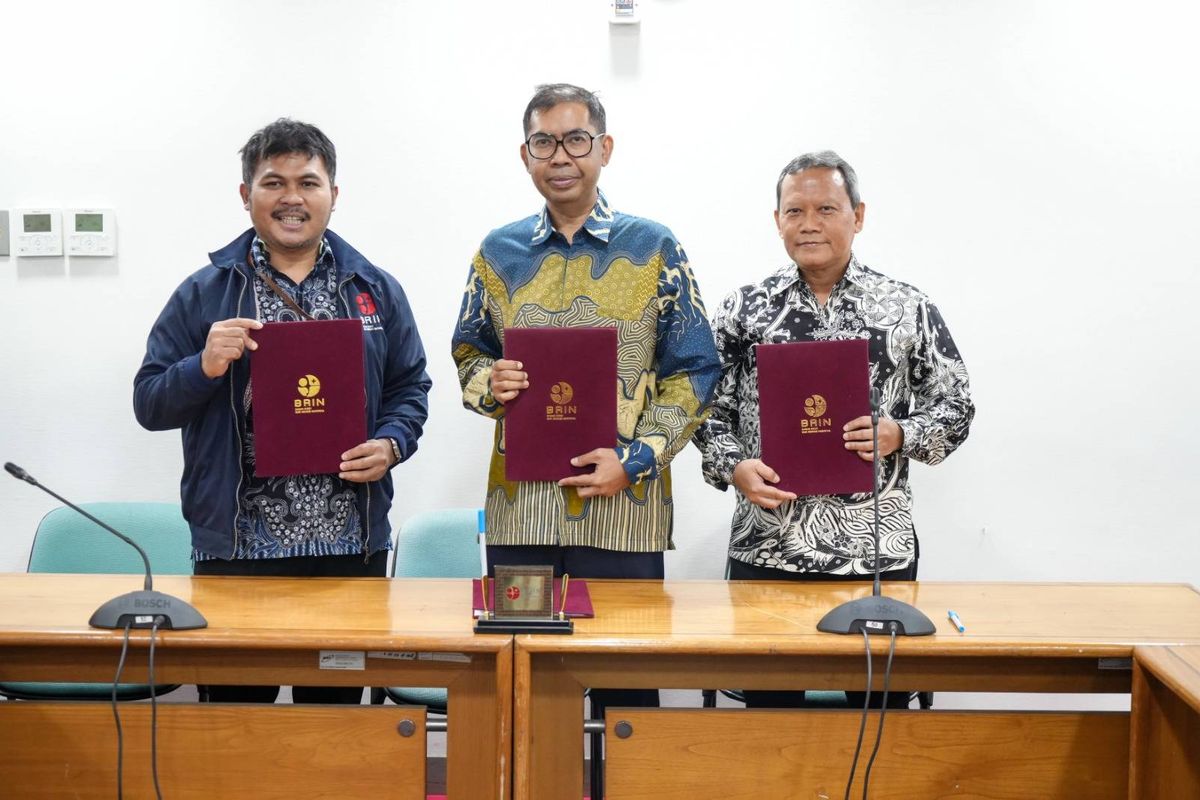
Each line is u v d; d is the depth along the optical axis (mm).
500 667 1582
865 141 2832
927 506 2902
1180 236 2828
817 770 1667
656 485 2035
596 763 2041
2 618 1676
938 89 2820
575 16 2818
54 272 2838
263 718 1641
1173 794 1602
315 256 2158
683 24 2816
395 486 2912
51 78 2807
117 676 1546
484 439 2900
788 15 2814
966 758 1667
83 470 2875
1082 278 2842
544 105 1978
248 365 2021
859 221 2219
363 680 1642
